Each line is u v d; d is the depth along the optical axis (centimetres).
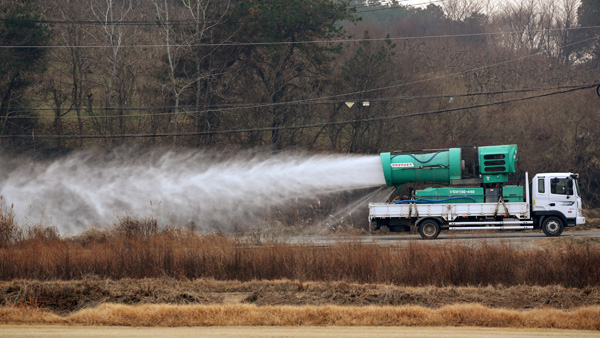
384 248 5475
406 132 11962
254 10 11044
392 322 3828
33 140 11881
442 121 12362
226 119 11769
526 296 4397
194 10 11938
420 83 12425
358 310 3956
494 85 13400
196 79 11100
